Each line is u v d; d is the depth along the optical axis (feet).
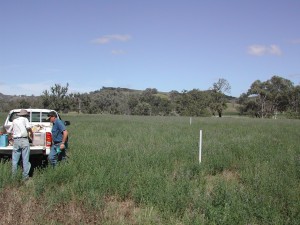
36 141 34.91
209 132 74.28
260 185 25.64
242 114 401.90
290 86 390.83
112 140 54.80
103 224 18.93
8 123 41.70
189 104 317.42
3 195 23.95
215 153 39.99
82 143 49.49
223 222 19.16
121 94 350.02
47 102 203.41
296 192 23.58
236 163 36.88
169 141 55.06
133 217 20.57
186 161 36.52
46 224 18.86
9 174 28.66
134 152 39.75
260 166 33.30
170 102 353.10
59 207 21.39
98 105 298.35
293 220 19.22
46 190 25.03
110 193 25.41
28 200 22.65
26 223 18.94
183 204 21.80
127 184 25.99
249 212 20.26
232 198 22.06
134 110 305.73
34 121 42.98
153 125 97.50
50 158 33.65
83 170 30.63
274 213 19.98
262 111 376.07
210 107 342.23
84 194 23.54
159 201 22.58
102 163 32.89
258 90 384.88
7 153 35.04
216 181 28.53
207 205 21.17
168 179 27.89
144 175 27.61
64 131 33.30
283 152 41.81
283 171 30.68
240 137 63.21
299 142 55.16
